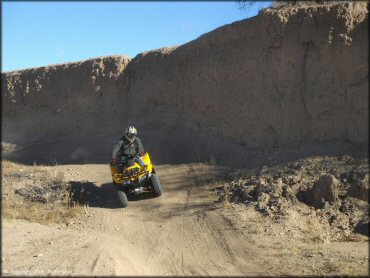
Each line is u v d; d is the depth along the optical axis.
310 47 13.52
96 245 9.05
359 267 7.84
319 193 10.84
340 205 10.70
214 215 10.82
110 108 18.69
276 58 14.07
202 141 15.33
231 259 8.49
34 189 13.30
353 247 9.10
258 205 10.98
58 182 13.98
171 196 12.45
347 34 12.89
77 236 9.87
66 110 19.86
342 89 12.81
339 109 12.82
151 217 11.19
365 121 12.34
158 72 17.45
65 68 20.16
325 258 8.39
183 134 15.94
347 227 10.08
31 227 10.45
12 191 13.41
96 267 7.58
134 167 12.02
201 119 15.91
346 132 12.62
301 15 13.57
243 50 14.86
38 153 18.73
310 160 12.37
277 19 13.85
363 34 12.81
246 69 14.77
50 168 16.08
